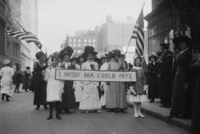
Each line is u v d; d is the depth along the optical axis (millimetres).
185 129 6488
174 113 7352
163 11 16891
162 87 10219
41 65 10922
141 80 8508
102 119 8227
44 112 9914
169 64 9711
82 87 9758
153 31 19672
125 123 7484
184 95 7184
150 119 8211
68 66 9570
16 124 7320
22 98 16156
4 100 14852
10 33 10445
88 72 7879
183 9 7676
